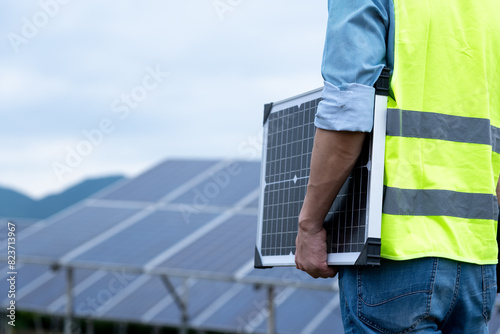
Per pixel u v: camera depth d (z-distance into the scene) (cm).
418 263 215
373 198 211
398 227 213
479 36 229
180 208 1416
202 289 1238
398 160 214
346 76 211
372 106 210
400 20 221
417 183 218
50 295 1324
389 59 221
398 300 216
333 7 219
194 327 1116
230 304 1162
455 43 226
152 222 1386
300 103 253
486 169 226
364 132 208
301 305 1089
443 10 227
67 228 1485
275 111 267
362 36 213
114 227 1411
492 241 228
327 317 1030
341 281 230
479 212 224
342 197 225
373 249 210
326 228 230
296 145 252
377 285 218
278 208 259
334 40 215
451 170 222
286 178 256
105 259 1253
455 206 221
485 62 231
